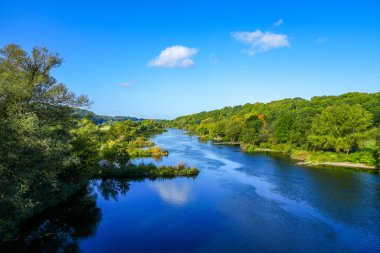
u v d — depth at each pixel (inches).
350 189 1824.6
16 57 1521.9
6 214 1061.8
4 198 921.5
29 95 1318.9
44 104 1502.2
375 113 3897.6
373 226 1272.1
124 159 2522.1
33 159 986.1
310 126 3481.8
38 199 1278.3
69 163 1433.3
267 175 2249.0
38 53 1573.6
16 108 1192.8
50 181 1169.4
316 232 1219.2
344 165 2628.0
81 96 1689.2
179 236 1194.6
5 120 866.8
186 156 3265.3
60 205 1517.0
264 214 1424.7
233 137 5044.3
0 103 1056.2
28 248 1120.8
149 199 1690.5
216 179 2149.4
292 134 3550.7
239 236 1189.7
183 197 1717.5
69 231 1269.7
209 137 5723.4
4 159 886.4
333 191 1786.4
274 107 7219.5
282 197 1681.8
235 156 3253.0
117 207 1557.6
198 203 1603.1
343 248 1085.1
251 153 3511.3
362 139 2839.6
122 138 4640.8
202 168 2556.6
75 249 1096.2
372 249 1077.1
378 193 1739.7
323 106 5487.2
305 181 2043.6
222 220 1354.6
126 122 6761.8
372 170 2410.2
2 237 1067.9
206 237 1183.6
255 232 1225.4
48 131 1176.2
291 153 3299.7
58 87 1601.9
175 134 7229.3
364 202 1579.7
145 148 3946.9
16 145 892.6
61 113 1611.7
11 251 1096.8
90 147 2006.6
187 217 1401.3
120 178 2231.8
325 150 3193.9
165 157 3201.3
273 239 1159.6
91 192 1857.8
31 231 1278.3
